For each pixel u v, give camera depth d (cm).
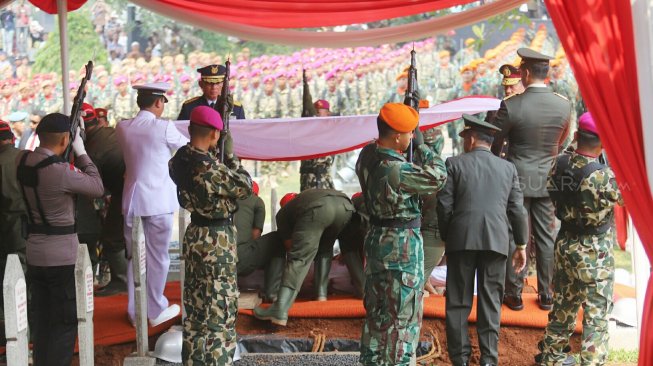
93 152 846
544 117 745
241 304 774
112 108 1881
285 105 1842
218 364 602
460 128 1548
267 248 811
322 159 1084
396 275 571
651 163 545
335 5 933
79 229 893
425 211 762
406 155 584
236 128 855
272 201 983
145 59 1975
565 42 560
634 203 555
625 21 552
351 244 812
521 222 652
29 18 1977
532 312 748
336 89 1836
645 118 545
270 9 938
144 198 739
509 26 1689
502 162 648
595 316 640
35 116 1855
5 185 784
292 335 746
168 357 694
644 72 543
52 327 632
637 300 734
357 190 1591
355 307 762
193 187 595
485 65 1786
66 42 859
